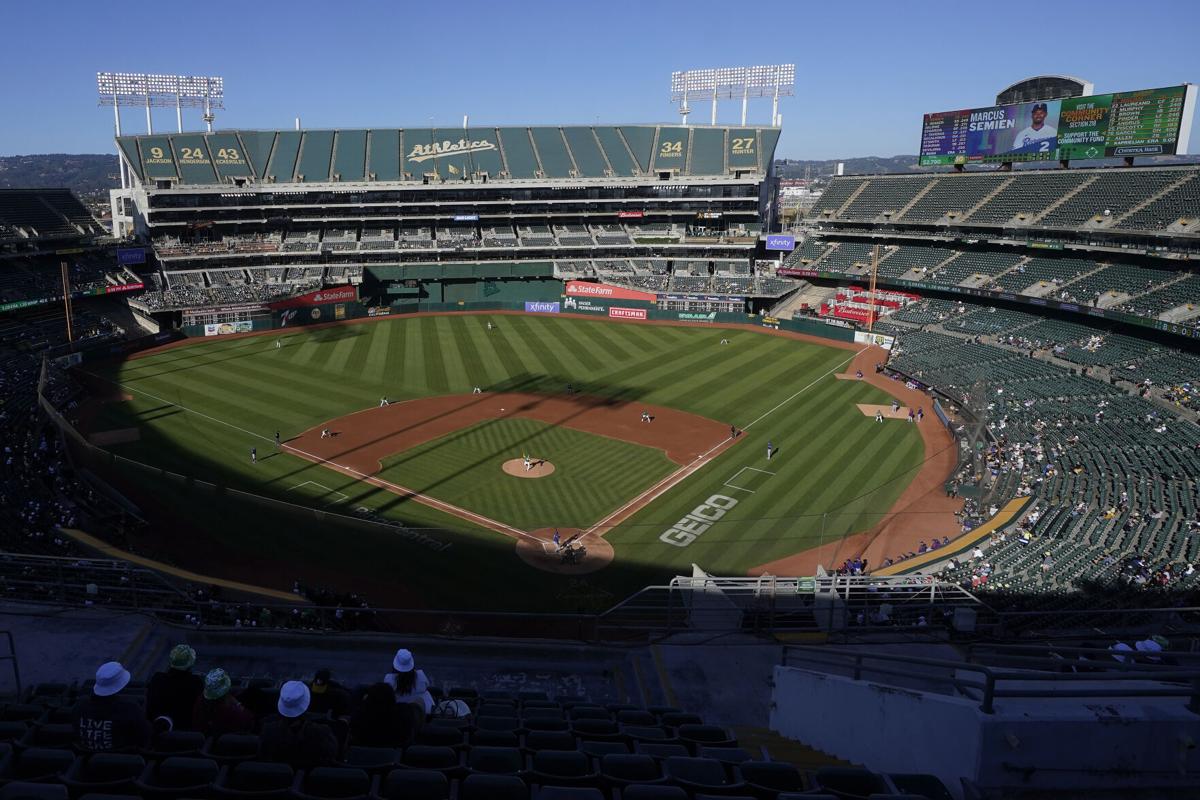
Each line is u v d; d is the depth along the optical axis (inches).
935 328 2802.7
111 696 306.5
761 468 1689.2
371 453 1749.5
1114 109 2588.6
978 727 250.2
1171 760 253.8
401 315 3427.7
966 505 1462.8
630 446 1822.1
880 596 741.9
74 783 264.8
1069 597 941.8
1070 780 251.8
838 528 1391.5
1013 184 2972.4
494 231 3816.4
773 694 480.4
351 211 3629.4
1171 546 1106.1
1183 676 249.6
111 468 1569.9
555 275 3732.8
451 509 1464.1
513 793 268.5
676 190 3762.3
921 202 3235.7
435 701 442.6
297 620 962.7
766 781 297.3
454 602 1134.4
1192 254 2215.8
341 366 2549.2
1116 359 2144.4
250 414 2018.9
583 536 1360.7
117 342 2662.4
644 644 614.9
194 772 281.1
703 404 2174.0
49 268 2930.6
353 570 1220.5
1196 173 2425.0
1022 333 2527.1
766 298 3393.2
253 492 1515.7
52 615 577.0
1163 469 1406.3
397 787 272.1
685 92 4072.3
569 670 581.3
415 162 3740.2
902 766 307.7
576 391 2289.6
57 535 1157.1
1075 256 2696.9
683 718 425.1
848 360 2699.3
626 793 261.1
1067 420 1775.3
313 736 293.1
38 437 1704.0
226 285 3287.4
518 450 1784.0
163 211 3432.6
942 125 3100.4
